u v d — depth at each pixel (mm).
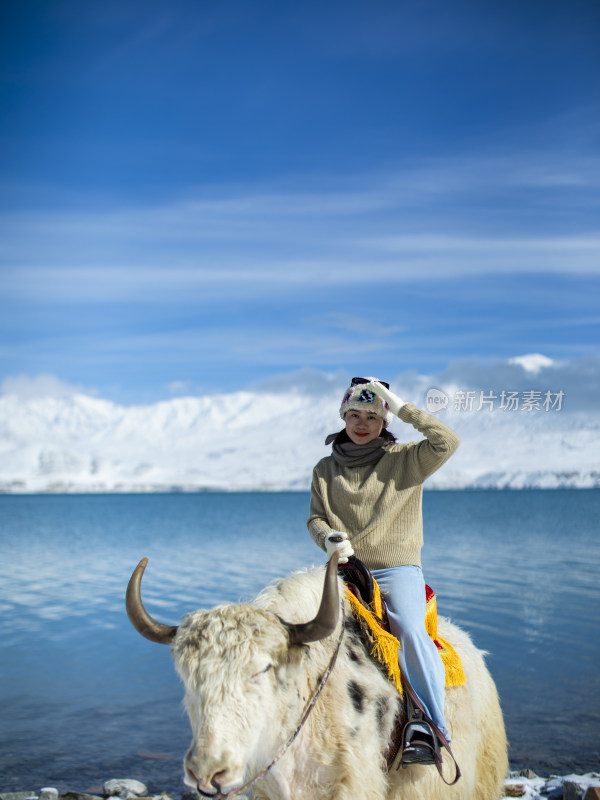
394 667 3553
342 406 4137
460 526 54156
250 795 3518
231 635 3000
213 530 53625
